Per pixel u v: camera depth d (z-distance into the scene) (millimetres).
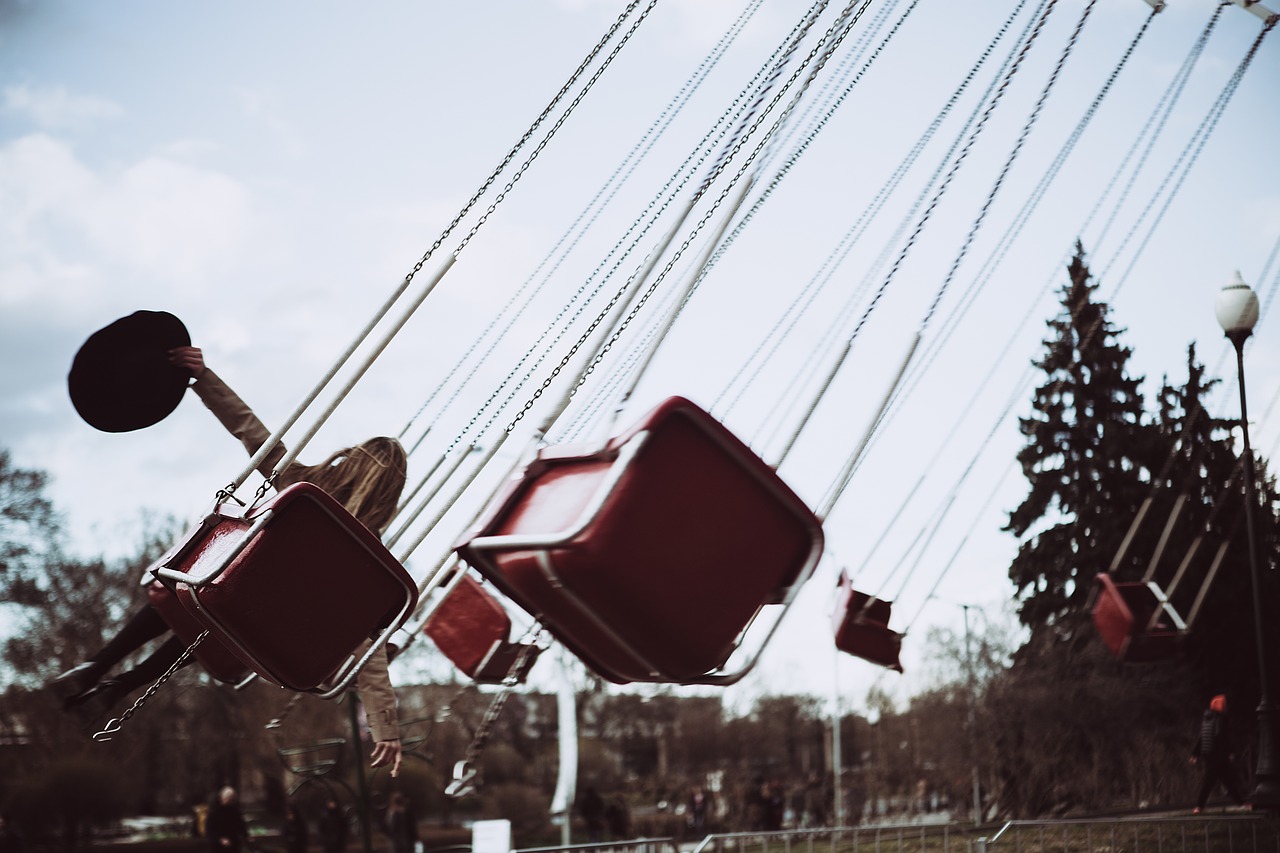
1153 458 40125
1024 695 35500
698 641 3346
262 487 4652
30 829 40156
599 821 34906
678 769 71000
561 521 3381
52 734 43469
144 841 45031
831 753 73938
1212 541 37969
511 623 8930
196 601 4398
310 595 4434
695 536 3332
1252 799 13945
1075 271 43156
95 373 5316
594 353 3930
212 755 45531
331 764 15688
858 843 16812
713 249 3967
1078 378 42219
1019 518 41531
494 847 11719
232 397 5473
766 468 3389
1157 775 34781
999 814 35875
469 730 56250
